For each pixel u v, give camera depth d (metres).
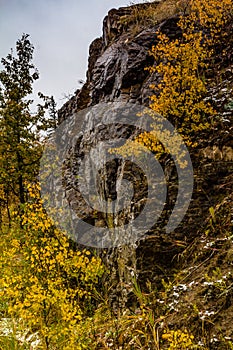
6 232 6.71
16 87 9.45
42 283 3.79
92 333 3.70
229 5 6.52
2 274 3.98
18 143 9.20
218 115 5.04
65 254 3.88
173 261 4.04
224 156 4.58
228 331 2.85
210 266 3.58
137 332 3.44
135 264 4.12
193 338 2.91
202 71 6.09
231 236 3.69
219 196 4.29
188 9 7.52
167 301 3.55
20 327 4.05
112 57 7.67
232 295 3.09
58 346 3.65
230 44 6.25
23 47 9.82
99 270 3.99
